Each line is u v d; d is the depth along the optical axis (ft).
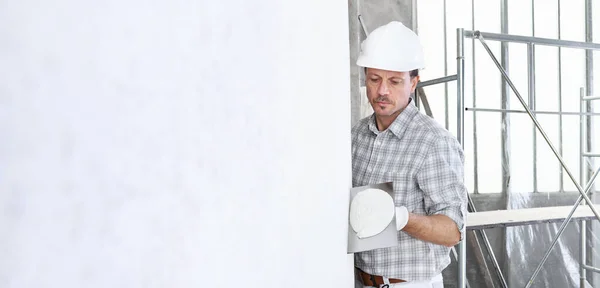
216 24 0.70
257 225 0.89
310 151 1.36
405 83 5.32
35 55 0.36
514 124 11.15
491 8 11.93
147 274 0.51
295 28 1.19
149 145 0.51
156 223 0.53
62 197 0.39
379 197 3.13
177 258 0.58
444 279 11.21
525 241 10.53
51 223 0.38
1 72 0.33
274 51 1.00
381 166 5.45
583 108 10.94
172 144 0.56
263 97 0.93
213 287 0.69
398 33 5.31
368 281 5.32
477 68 11.81
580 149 10.78
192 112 0.62
